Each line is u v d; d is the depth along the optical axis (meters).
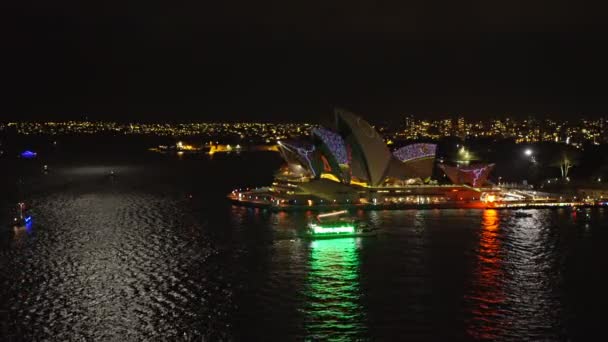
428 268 77.38
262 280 72.88
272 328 58.84
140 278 74.00
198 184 180.12
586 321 60.38
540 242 90.75
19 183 180.25
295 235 96.56
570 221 106.81
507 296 67.12
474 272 75.56
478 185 135.12
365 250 86.44
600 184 148.75
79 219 114.44
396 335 57.25
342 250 86.50
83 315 62.09
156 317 61.53
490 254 83.88
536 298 66.56
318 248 87.81
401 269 77.00
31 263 81.00
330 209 120.88
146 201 140.00
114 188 168.50
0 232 101.44
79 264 80.31
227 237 96.06
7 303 65.44
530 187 146.12
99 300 66.31
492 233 96.88
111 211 124.50
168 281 72.75
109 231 102.06
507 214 114.19
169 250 87.62
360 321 60.44
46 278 74.19
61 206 132.00
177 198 145.38
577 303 65.06
